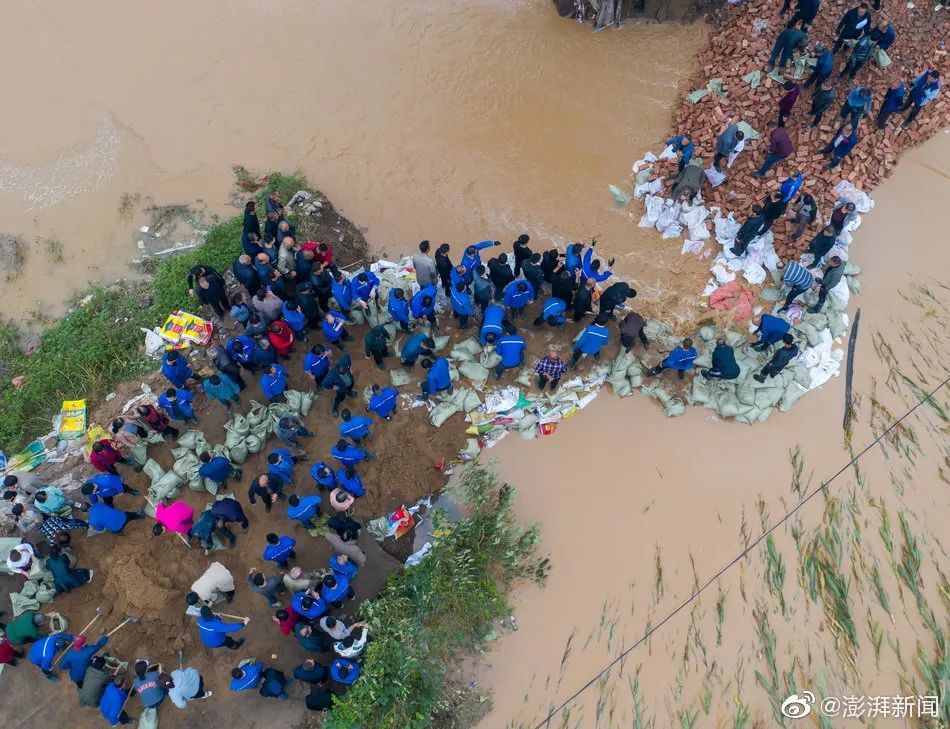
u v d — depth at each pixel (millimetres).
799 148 15211
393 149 16797
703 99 16359
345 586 10203
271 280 12742
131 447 11969
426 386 12445
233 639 10797
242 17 19328
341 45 18641
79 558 11500
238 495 12141
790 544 11625
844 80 15836
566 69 17875
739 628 10953
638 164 16141
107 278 15070
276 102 17688
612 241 15148
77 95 17984
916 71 16203
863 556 11453
